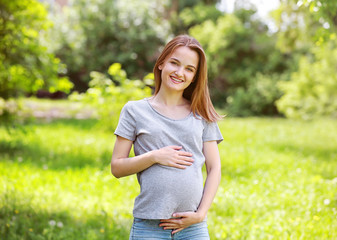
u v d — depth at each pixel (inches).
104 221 146.6
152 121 85.1
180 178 81.7
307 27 364.5
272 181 204.7
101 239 132.6
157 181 81.4
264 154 285.9
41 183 191.2
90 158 253.0
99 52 708.7
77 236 134.2
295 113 554.6
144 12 727.7
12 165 219.9
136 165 82.7
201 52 87.7
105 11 712.4
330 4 162.1
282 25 377.1
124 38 713.0
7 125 261.4
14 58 246.4
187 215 82.0
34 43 251.0
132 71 718.5
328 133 407.2
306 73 540.7
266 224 142.6
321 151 308.0
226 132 402.3
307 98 545.3
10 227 133.8
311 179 202.2
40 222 144.7
